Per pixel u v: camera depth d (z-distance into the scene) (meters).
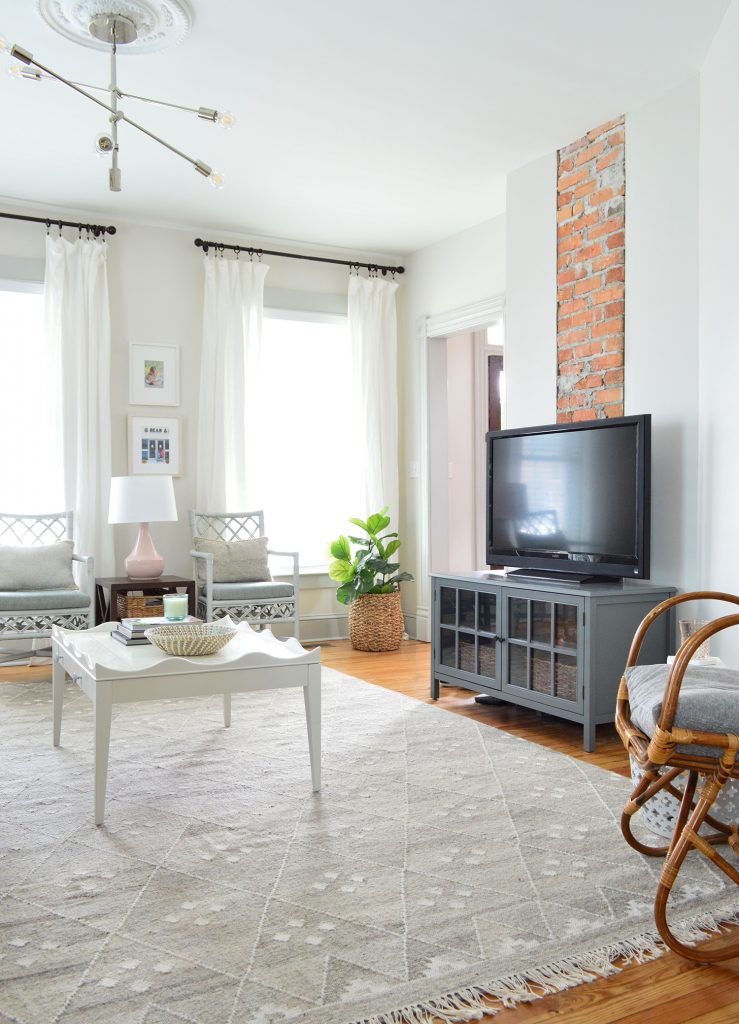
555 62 3.37
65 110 3.78
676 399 3.55
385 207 5.11
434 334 5.84
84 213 5.19
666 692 1.76
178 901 2.00
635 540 3.50
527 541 4.10
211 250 5.55
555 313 4.23
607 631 3.36
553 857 2.27
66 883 2.09
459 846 2.34
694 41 3.24
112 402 5.30
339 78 3.49
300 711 3.87
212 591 4.83
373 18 3.04
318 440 6.11
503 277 5.22
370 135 4.06
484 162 4.41
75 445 5.09
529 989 1.66
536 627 3.62
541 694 3.58
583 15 3.05
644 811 2.49
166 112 3.81
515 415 4.50
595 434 3.71
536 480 4.04
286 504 6.02
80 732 3.49
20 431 5.16
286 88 3.58
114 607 4.78
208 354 5.46
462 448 6.57
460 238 5.60
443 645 4.23
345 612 6.07
